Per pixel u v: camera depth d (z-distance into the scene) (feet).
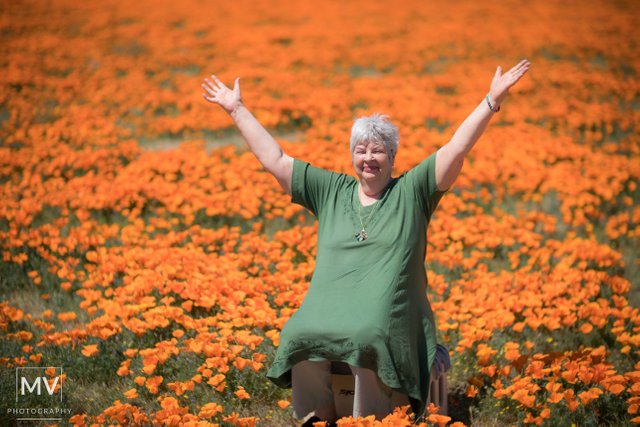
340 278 40.06
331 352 38.37
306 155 98.17
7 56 174.91
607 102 145.28
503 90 38.58
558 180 90.43
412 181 40.96
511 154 101.09
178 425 39.32
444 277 67.67
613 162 99.96
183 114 128.57
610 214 86.48
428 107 128.57
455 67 172.24
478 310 54.54
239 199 81.71
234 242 69.62
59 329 57.11
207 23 230.07
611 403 44.06
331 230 41.78
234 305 53.72
